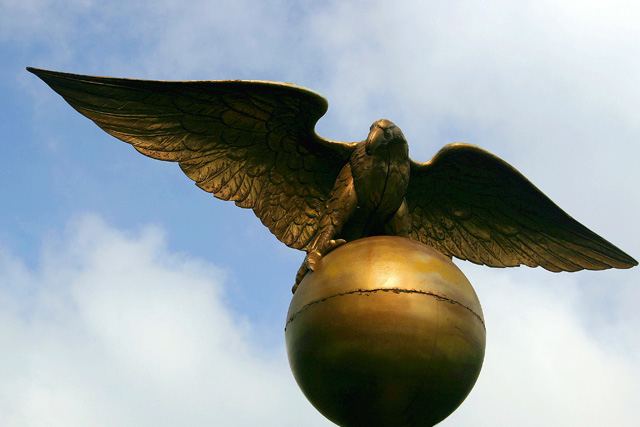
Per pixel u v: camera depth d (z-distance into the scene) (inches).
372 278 447.2
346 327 441.7
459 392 457.1
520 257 595.5
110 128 501.7
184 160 518.9
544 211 583.5
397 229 524.7
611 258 592.1
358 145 525.7
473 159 561.6
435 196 581.9
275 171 540.1
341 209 510.0
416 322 439.5
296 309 466.9
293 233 538.3
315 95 507.2
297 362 464.8
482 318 469.7
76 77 481.7
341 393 450.3
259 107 517.3
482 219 591.8
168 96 503.2
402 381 439.8
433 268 457.1
